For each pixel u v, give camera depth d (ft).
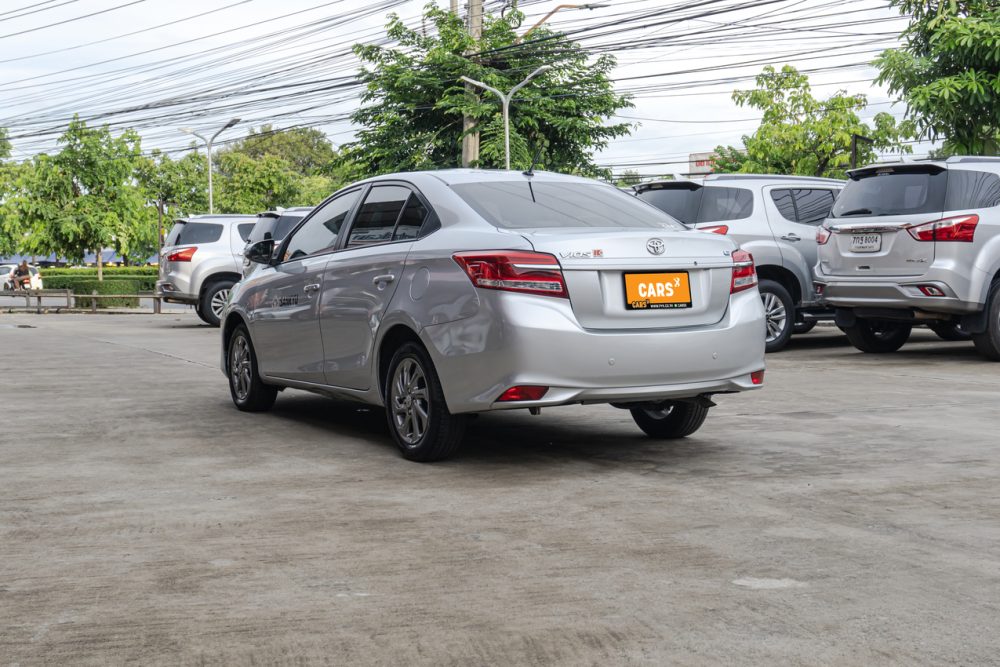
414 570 12.62
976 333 34.47
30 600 11.66
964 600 11.30
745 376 19.06
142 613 11.19
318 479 18.11
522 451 20.52
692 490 16.78
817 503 15.76
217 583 12.21
